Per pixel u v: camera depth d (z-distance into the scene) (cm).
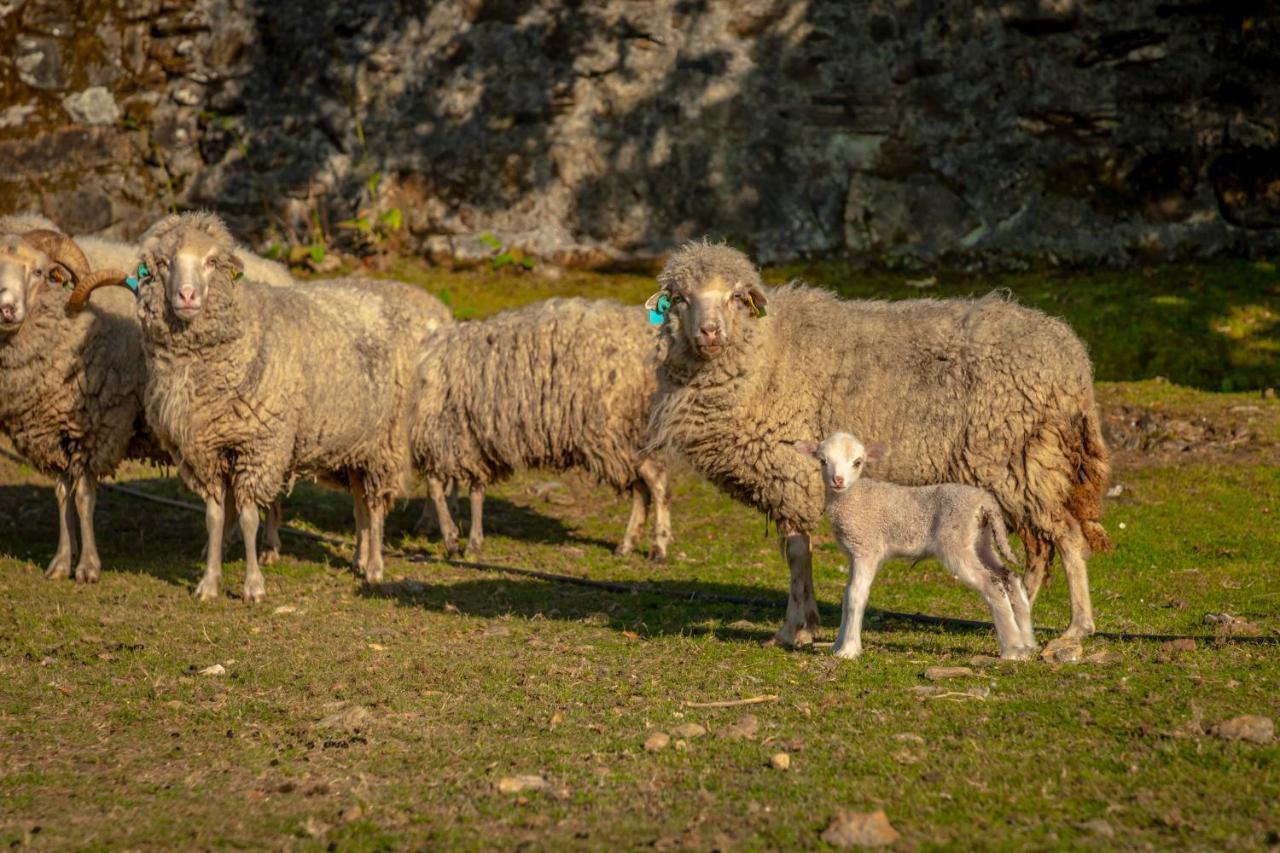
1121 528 1110
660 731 595
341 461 1023
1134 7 1905
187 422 913
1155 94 1906
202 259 877
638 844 462
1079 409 738
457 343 1151
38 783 550
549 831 479
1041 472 730
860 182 1977
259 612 895
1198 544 1049
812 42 1977
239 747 597
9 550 1117
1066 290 1798
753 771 532
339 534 1239
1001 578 683
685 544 1172
